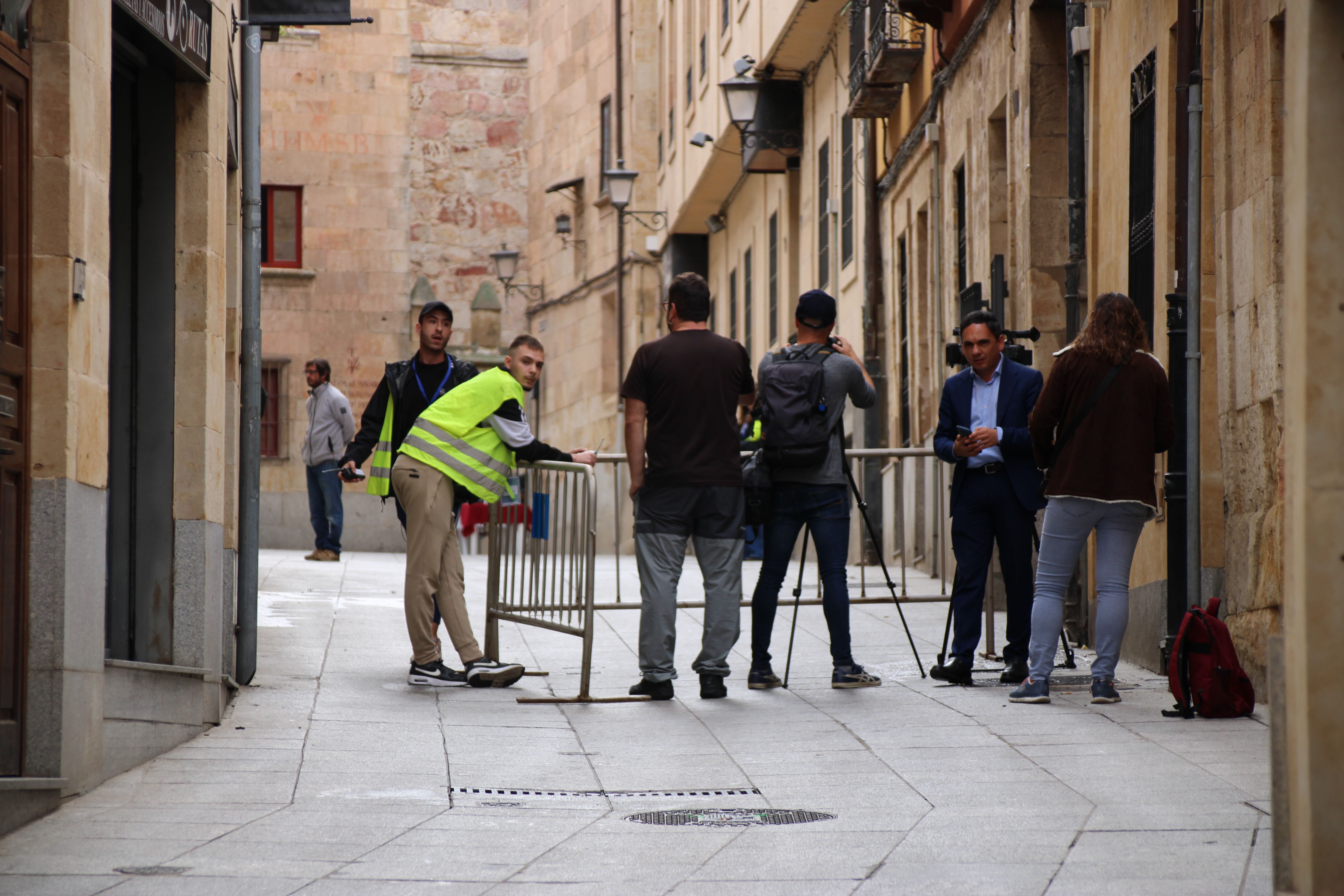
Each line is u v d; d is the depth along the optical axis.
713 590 14.77
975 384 15.23
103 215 10.62
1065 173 20.78
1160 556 15.72
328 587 24.92
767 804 10.09
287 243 55.16
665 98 53.44
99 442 10.52
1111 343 13.36
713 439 14.73
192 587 12.88
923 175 29.48
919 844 8.71
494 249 59.53
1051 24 20.91
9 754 9.60
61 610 9.88
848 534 15.23
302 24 15.86
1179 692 12.80
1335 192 6.27
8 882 7.91
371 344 55.06
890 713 13.56
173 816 9.68
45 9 10.00
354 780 10.96
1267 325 13.31
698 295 15.05
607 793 10.59
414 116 59.06
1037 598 13.85
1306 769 6.27
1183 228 14.83
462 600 15.74
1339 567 6.26
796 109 40.28
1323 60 6.27
